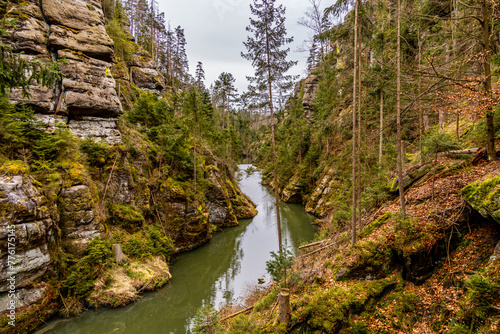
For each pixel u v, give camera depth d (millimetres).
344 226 13703
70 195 13250
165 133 22922
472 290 5406
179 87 57938
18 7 14820
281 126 47562
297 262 12945
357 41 10719
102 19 18625
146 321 12531
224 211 27750
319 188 31328
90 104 16734
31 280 10602
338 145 31875
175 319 12766
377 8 11547
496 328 4668
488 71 6918
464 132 11906
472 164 8859
